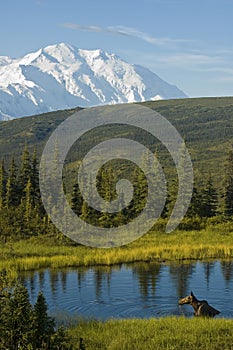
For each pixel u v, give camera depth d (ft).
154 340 81.15
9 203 301.02
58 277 153.69
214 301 122.01
